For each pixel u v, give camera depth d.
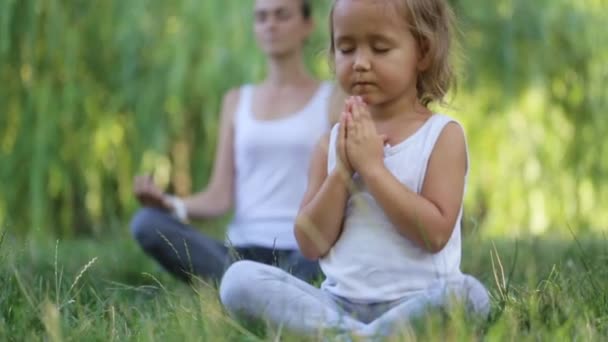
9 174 13.26
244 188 8.02
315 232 4.81
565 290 4.59
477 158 13.77
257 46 12.43
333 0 5.18
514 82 13.55
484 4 13.48
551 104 13.91
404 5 4.85
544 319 4.27
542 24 13.47
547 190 13.84
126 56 12.68
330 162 4.96
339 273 4.80
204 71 12.50
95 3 13.03
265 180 7.89
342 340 4.12
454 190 4.77
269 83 8.34
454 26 5.42
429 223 4.62
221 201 8.34
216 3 12.60
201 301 4.55
